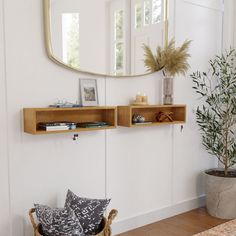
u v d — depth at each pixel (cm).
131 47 273
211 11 342
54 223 193
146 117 291
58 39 229
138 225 291
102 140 263
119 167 276
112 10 259
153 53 289
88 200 222
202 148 347
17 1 211
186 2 316
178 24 310
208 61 343
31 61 220
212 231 275
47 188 233
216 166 366
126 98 277
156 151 304
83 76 248
